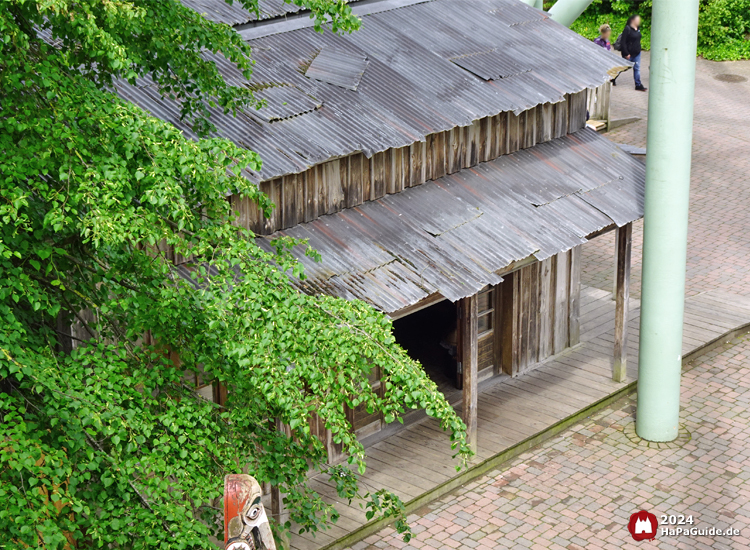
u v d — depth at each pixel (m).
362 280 12.41
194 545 7.90
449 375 17.25
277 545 9.81
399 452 15.01
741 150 29.20
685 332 18.69
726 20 38.34
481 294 16.89
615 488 14.32
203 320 8.63
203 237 8.28
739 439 15.52
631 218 15.11
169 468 8.06
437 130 13.66
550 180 15.41
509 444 15.11
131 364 9.07
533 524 13.53
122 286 8.95
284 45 14.62
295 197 12.98
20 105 8.09
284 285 8.27
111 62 7.58
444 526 13.52
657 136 14.05
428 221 13.82
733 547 12.93
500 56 15.84
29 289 7.69
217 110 12.72
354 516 13.40
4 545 7.18
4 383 8.54
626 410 16.47
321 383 8.01
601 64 16.34
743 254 22.45
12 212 7.21
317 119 13.23
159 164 7.82
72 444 7.66
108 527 8.02
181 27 9.25
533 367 17.66
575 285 18.03
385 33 15.66
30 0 7.47
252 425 9.62
